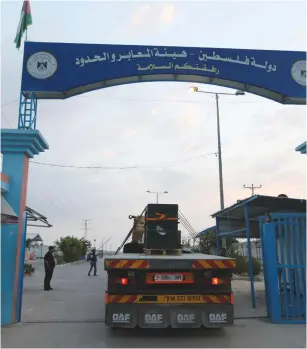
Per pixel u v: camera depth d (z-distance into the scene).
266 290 9.02
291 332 7.58
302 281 8.67
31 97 9.36
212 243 19.86
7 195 8.50
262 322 8.54
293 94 10.03
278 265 8.71
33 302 11.72
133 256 7.75
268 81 10.04
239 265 20.77
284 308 9.05
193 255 8.25
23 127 9.08
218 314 6.98
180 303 7.00
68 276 22.66
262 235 9.23
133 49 9.84
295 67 10.18
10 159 8.62
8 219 8.08
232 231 13.62
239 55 10.10
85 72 9.52
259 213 12.76
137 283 7.07
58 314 9.60
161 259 7.08
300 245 8.78
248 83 9.99
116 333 7.49
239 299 12.18
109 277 7.09
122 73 9.67
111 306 6.95
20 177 8.59
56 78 9.34
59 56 9.48
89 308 10.56
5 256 8.31
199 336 7.27
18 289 8.62
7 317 8.25
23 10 9.77
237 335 7.35
